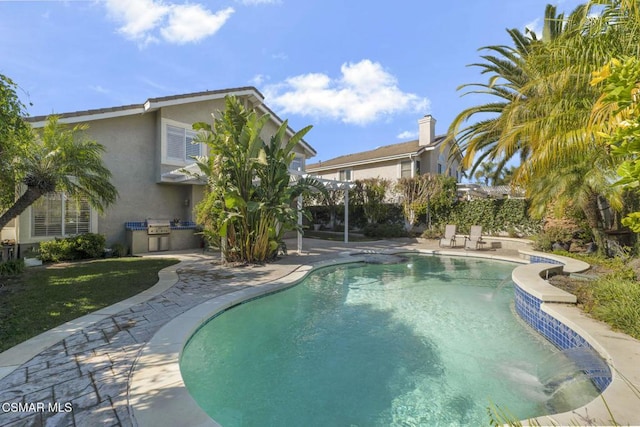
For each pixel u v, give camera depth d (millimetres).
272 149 10688
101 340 4410
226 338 5449
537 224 15266
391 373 4383
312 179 12586
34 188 8156
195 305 5992
